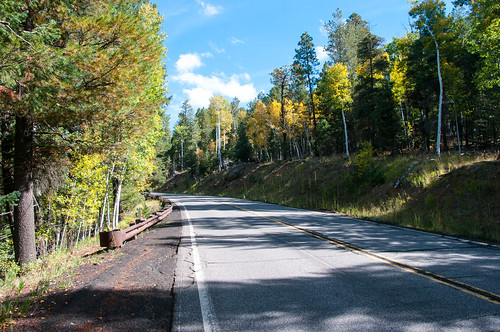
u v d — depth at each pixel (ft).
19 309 13.67
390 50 133.08
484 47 65.57
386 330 11.02
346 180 77.56
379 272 18.24
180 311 13.29
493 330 10.82
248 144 190.80
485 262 19.90
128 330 11.41
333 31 138.82
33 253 30.71
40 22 26.16
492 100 84.38
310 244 27.07
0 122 33.04
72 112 27.22
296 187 99.35
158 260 22.72
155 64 33.32
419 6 83.87
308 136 165.48
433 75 86.89
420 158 67.10
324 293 15.05
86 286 16.35
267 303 14.01
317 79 126.52
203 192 185.78
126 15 28.22
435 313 12.33
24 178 30.66
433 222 36.86
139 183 74.13
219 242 29.45
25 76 22.29
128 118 32.19
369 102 101.86
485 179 41.93
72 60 23.93
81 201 47.03
